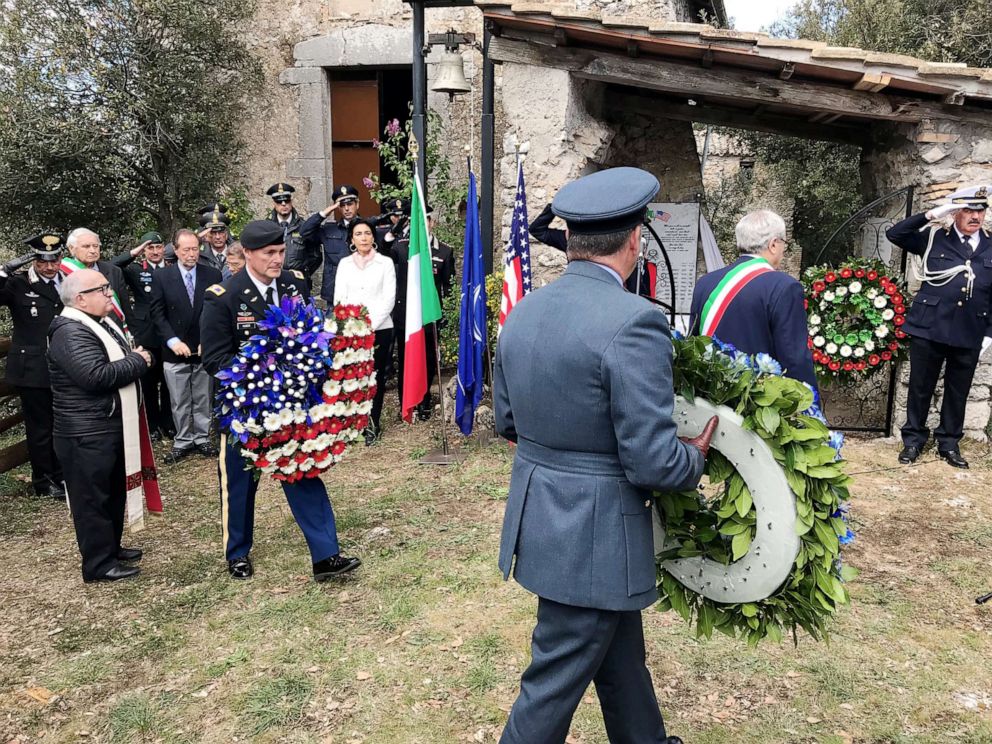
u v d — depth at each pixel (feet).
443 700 9.59
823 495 6.91
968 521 14.69
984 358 18.58
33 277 16.65
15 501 17.19
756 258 11.33
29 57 25.12
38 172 25.77
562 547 6.45
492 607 11.75
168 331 18.97
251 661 10.54
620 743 7.60
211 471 18.88
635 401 6.03
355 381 12.09
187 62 26.81
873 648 10.61
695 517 7.43
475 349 18.39
